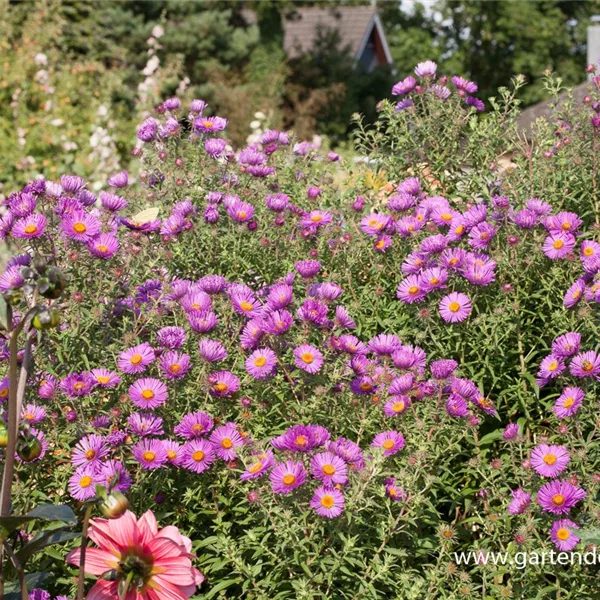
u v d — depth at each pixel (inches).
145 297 147.9
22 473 125.3
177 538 80.7
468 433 138.1
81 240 139.6
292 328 137.3
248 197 175.8
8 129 499.2
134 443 128.6
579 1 1427.2
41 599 101.7
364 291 158.1
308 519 116.7
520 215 146.6
